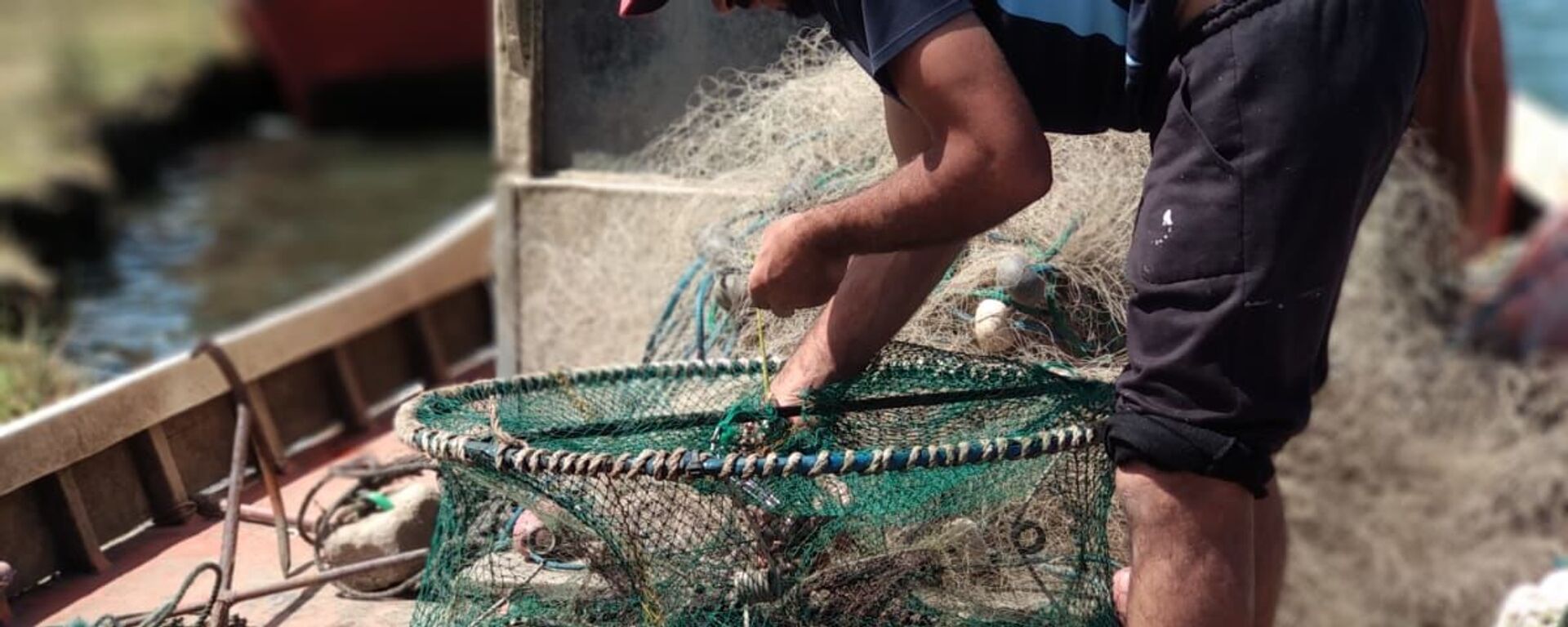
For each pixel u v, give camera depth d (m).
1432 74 3.45
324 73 16.67
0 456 2.85
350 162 15.16
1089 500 2.35
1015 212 2.02
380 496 2.98
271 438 3.59
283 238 11.63
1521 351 5.75
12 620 2.79
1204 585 2.11
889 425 2.46
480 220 5.00
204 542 3.14
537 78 3.57
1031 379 2.48
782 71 3.35
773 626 2.30
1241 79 2.03
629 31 3.50
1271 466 2.14
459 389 2.55
